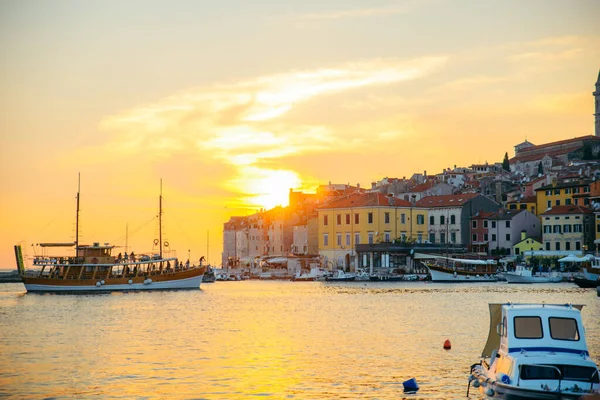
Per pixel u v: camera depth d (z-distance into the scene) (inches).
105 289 6186.0
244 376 2151.8
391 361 2383.1
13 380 2107.5
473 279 7549.2
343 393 1939.0
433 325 3361.2
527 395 1689.2
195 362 2384.4
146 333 3154.5
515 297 5088.6
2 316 3976.4
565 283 7190.0
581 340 1771.7
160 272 6451.8
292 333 3125.0
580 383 1694.1
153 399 1886.1
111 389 1991.9
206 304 4817.9
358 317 3786.9
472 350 2598.4
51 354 2559.1
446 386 2004.2
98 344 2802.7
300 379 2106.3
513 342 1784.0
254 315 3966.5
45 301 5162.4
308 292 6107.3
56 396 1919.3
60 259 6077.8
